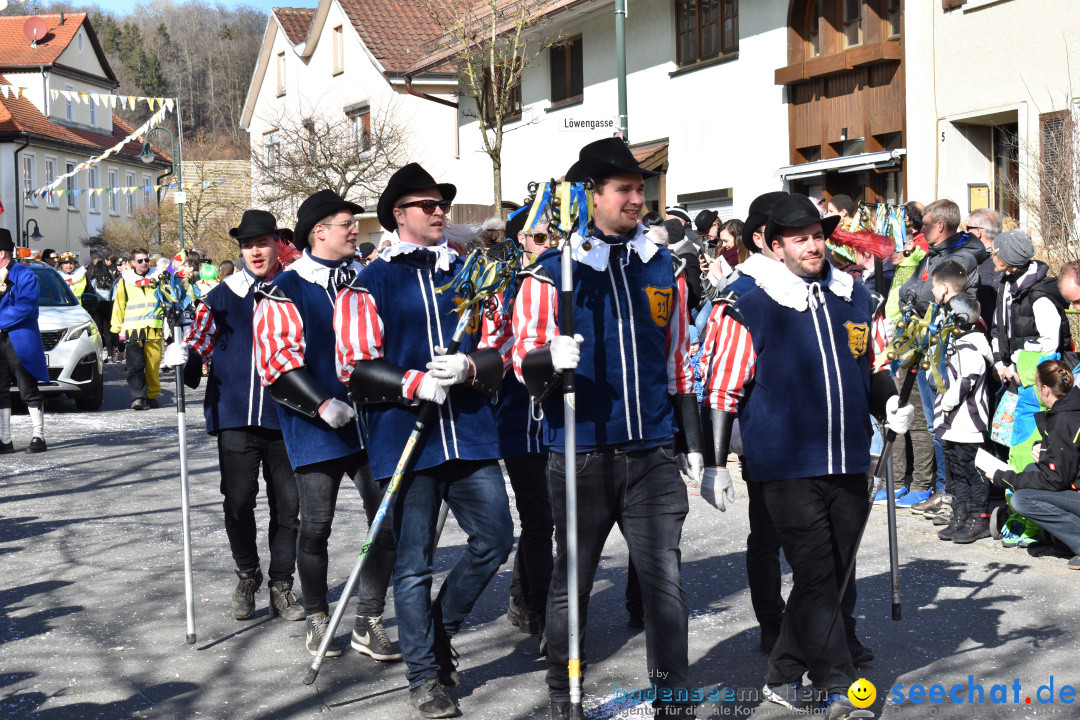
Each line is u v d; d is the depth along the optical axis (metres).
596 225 3.94
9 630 5.31
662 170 18.48
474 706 4.29
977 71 12.75
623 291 3.89
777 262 4.08
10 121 40.28
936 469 7.54
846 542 4.07
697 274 8.05
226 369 5.28
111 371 20.17
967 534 6.58
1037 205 10.99
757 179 16.41
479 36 19.36
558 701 3.97
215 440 11.31
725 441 4.02
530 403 4.79
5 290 10.55
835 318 4.03
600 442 3.83
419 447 4.15
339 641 5.09
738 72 16.62
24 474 9.46
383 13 29.97
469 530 4.29
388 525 4.75
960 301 6.61
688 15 17.81
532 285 3.93
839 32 14.96
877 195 14.55
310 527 4.80
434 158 28.41
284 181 27.34
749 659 4.71
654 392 3.90
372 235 29.00
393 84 27.84
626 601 5.20
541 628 4.82
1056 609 5.26
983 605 5.35
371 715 4.21
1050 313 6.80
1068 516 6.00
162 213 37.66
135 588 5.99
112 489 8.80
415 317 4.29
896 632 5.00
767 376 4.00
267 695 4.45
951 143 13.18
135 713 4.28
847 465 3.95
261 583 5.66
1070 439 5.99
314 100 32.69
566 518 3.86
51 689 4.54
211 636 5.18
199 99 71.25
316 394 4.58
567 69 21.28
